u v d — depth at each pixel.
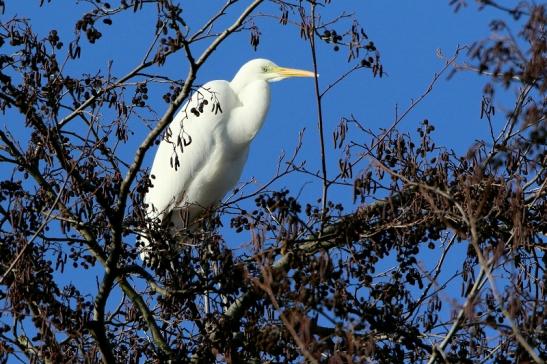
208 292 12.80
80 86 12.15
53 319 11.85
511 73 8.55
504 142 11.89
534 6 8.58
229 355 12.00
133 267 13.12
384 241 12.20
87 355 11.77
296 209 11.06
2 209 12.07
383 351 11.83
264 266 9.97
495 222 12.27
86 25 11.66
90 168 12.23
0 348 11.43
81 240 12.31
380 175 12.16
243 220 12.63
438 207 11.97
